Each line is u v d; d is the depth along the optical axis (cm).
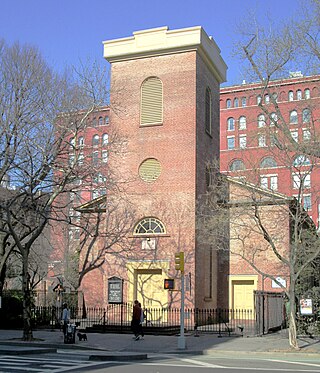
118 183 3281
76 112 2831
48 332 3045
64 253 5234
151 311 3462
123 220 3650
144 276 3575
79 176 2866
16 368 1553
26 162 2736
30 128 2766
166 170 3616
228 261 3841
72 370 1532
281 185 4997
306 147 2523
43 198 3197
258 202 2619
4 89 2773
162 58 3728
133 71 3788
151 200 3619
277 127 2719
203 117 3766
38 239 5241
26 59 2920
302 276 3064
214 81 4072
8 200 2748
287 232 3544
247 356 2148
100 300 3931
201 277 3541
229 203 3362
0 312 3325
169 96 3678
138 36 3769
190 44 3634
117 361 1866
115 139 3127
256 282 3728
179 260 2395
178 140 3612
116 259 3638
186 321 3359
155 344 2502
